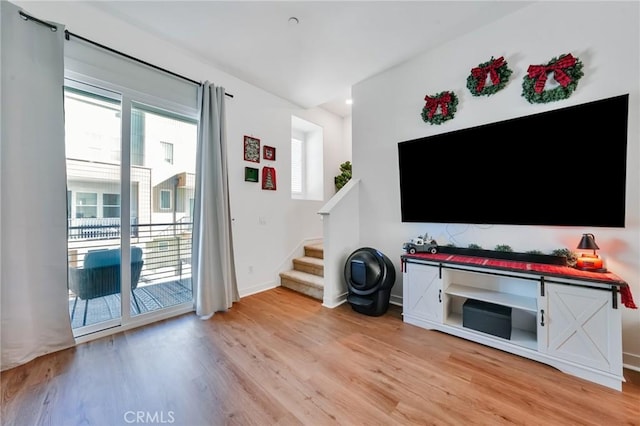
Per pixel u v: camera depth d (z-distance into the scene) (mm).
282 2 2051
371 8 2111
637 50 1709
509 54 2199
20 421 1322
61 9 2008
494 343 2004
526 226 2143
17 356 1758
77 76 2074
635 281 1735
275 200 3668
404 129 2887
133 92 2369
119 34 2279
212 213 2785
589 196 1826
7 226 1721
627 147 1739
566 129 1881
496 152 2207
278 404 1438
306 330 2338
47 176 1882
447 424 1297
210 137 2795
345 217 3109
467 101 2439
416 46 2607
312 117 4324
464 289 2322
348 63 2898
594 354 1594
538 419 1325
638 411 1369
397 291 2969
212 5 2090
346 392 1533
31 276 1837
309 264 3658
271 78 3197
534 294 2109
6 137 1709
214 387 1577
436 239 2662
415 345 2068
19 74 1760
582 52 1889
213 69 2955
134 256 2443
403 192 2818
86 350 1979
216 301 2773
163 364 1809
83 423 1317
